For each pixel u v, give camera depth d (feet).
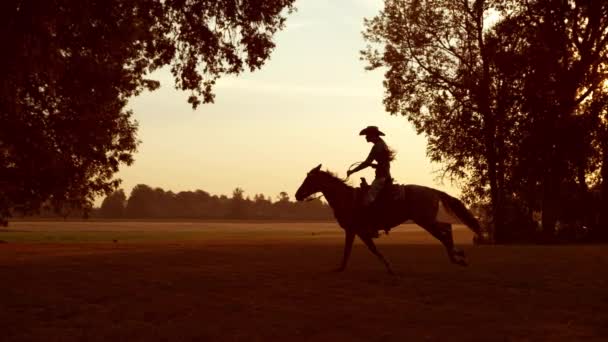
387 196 40.45
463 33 123.95
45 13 63.72
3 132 94.63
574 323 26.99
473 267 46.29
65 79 87.56
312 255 58.70
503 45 114.01
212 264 48.88
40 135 97.04
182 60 75.77
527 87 110.01
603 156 114.01
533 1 113.70
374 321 27.63
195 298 33.14
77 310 30.30
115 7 70.23
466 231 360.89
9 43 62.18
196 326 26.78
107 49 77.82
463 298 33.01
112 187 118.01
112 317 28.81
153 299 32.94
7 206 115.14
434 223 40.63
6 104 84.17
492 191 119.75
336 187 42.34
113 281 39.01
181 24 74.13
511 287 36.76
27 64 66.54
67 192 112.98
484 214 128.67
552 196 114.93
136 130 116.88
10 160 105.29
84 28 71.10
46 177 105.50
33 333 25.81
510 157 114.11
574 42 114.73
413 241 163.73
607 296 33.42
